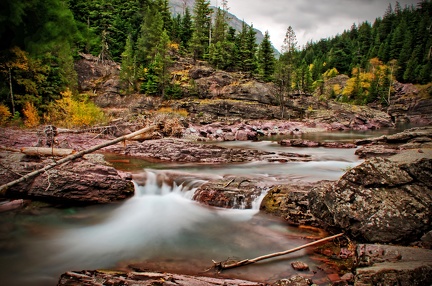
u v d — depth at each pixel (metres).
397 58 99.38
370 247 6.40
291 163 18.94
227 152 20.70
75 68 56.56
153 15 71.00
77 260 7.44
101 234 9.08
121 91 54.72
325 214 8.61
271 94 59.50
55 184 10.91
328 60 118.00
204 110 51.41
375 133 45.53
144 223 9.98
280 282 5.77
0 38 10.36
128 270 6.80
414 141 21.36
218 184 12.36
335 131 49.34
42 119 32.19
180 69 62.97
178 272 6.68
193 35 67.44
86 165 11.97
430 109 75.31
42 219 10.02
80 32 11.98
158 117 39.22
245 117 53.41
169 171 15.85
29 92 31.97
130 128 27.91
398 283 4.94
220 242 8.45
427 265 5.24
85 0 56.97
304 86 76.06
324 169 17.19
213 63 67.12
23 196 10.95
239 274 6.54
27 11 9.76
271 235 8.79
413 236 6.83
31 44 10.64
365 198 7.57
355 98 86.88
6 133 21.59
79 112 32.62
